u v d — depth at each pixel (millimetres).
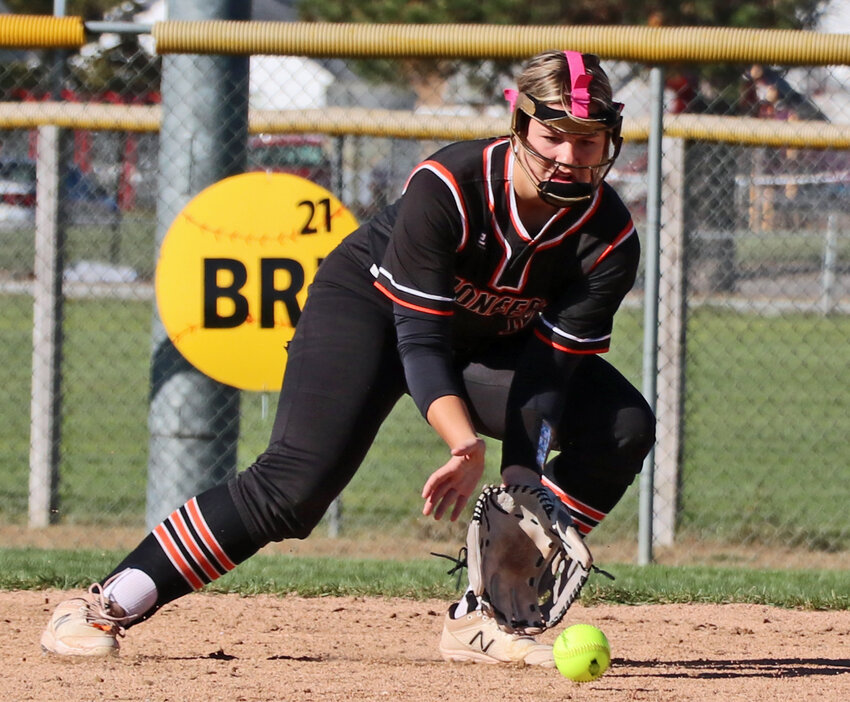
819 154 52156
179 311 21797
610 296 12289
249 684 12375
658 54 21672
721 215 42938
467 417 11289
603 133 11289
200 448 22812
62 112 24922
